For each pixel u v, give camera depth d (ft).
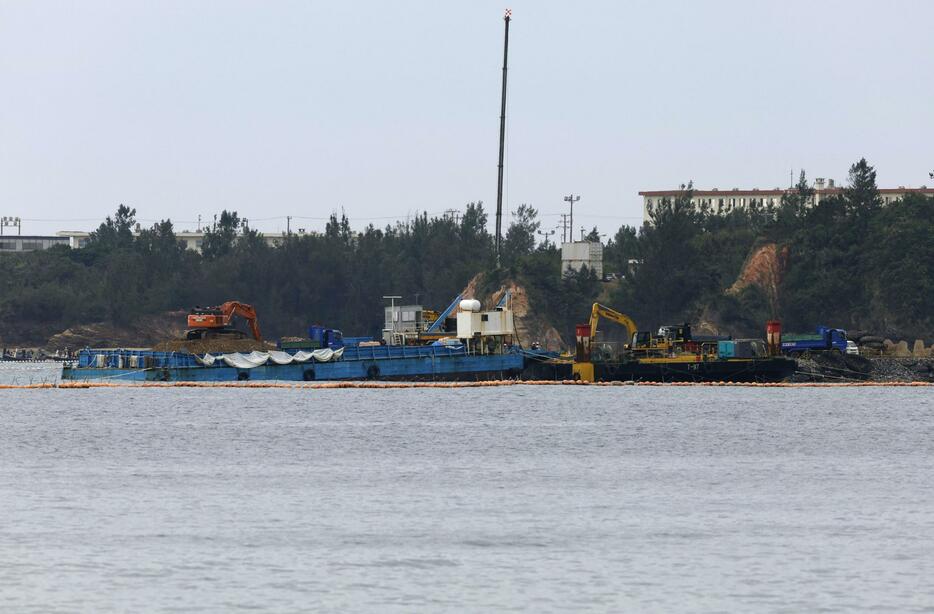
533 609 501.15
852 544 620.08
